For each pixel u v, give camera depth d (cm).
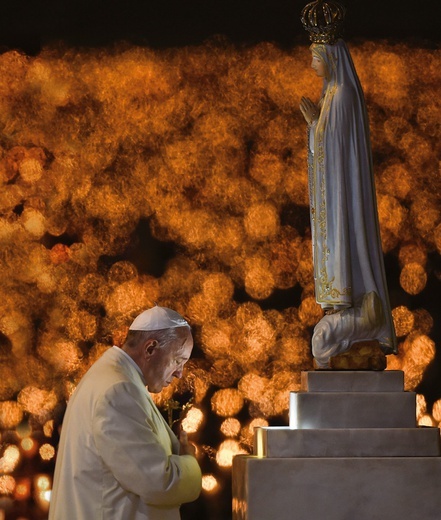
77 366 4638
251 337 4669
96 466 1619
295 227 4819
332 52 1791
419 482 1622
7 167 4691
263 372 4638
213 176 4803
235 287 4800
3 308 4609
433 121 4534
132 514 1620
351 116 1764
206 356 4669
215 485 3756
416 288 4581
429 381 4450
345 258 1727
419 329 4516
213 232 4797
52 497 1689
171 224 4816
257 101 4644
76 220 4791
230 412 4512
